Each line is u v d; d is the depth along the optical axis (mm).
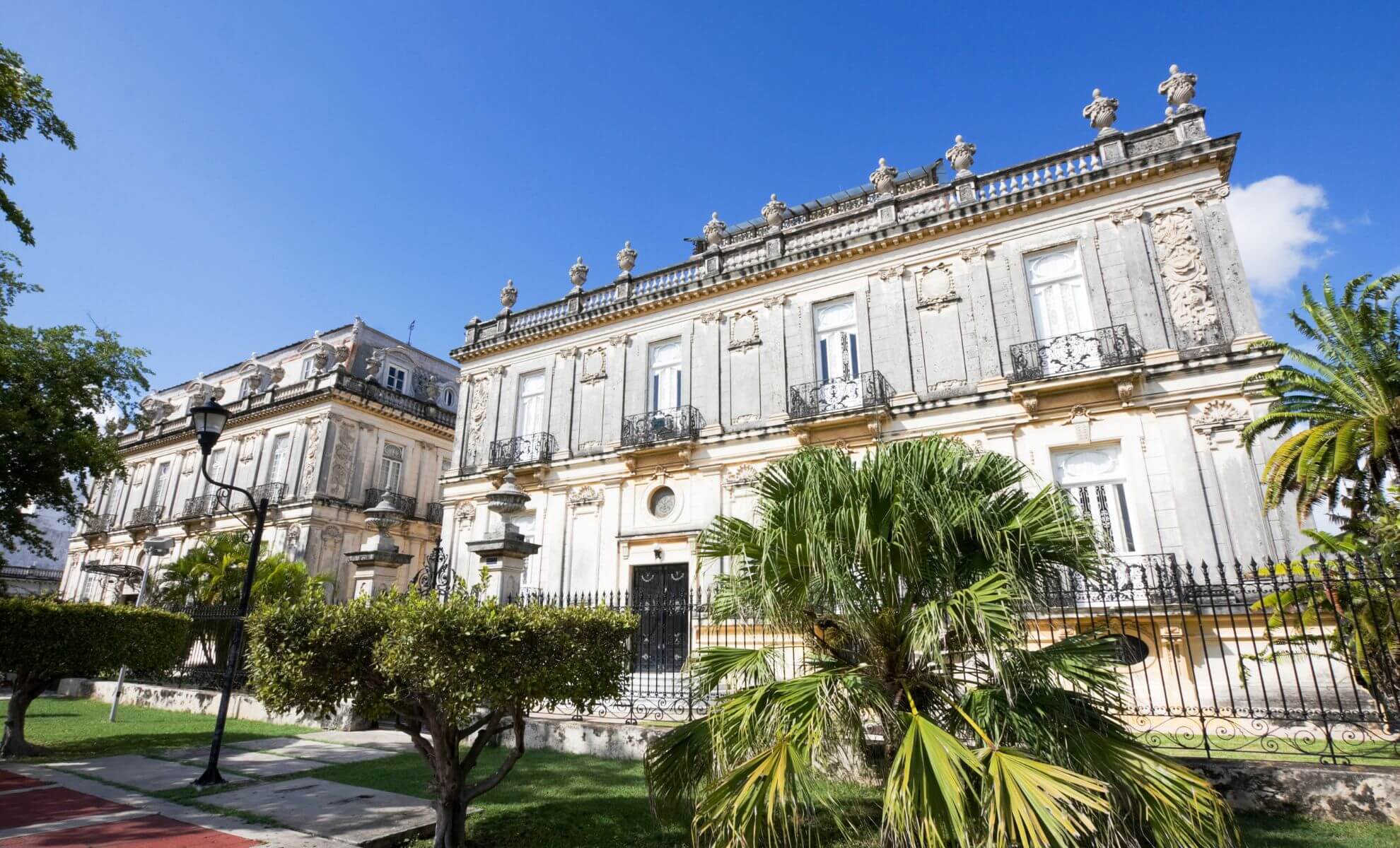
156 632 11586
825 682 4680
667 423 17203
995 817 3627
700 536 6051
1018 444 13469
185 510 28500
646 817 6180
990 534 4824
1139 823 4094
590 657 5977
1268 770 5957
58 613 9914
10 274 13773
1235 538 11500
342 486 24844
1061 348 13500
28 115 9445
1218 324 12461
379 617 5496
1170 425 12375
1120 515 12547
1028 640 4656
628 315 18797
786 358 16266
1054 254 14305
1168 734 7996
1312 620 10141
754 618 5812
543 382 20109
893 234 15500
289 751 9414
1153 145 13703
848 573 4934
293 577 17578
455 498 19953
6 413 13250
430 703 5535
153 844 5434
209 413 8758
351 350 27562
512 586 9367
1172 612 11016
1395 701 7004
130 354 16234
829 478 5184
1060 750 4195
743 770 4305
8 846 5387
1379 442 11016
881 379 14727
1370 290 12234
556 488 18219
